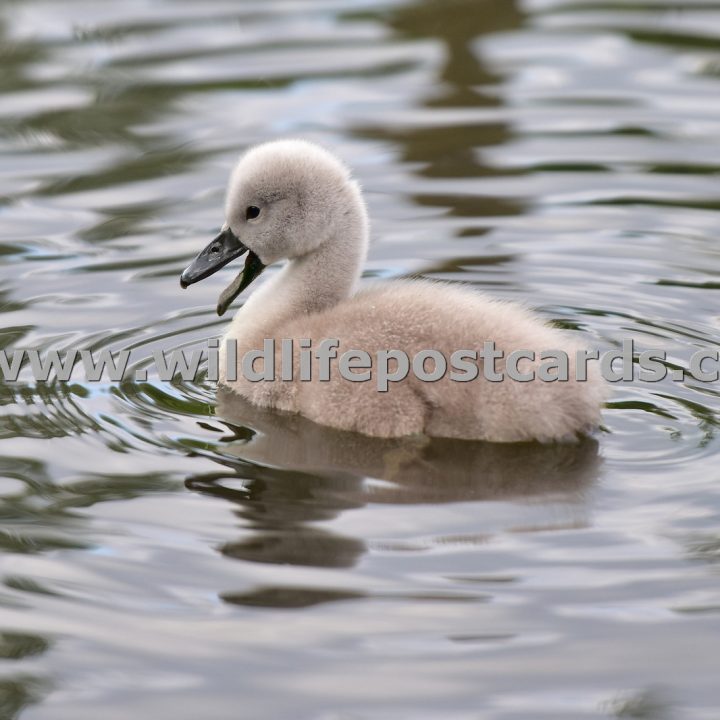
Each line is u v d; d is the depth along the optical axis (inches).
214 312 521.7
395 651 303.3
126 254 562.6
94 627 315.3
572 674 295.3
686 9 839.1
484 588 324.8
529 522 354.6
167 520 359.6
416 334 411.5
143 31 819.4
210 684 295.3
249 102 715.4
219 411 436.5
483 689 291.4
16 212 600.7
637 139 667.4
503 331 406.6
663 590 323.0
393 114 701.3
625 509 361.7
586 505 364.2
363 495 371.2
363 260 478.9
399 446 402.3
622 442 403.5
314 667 299.1
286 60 771.4
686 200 605.6
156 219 593.3
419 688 292.0
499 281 536.7
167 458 397.7
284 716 285.1
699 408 428.5
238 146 662.5
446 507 363.3
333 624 313.0
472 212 598.9
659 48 777.6
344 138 673.0
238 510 363.9
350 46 792.3
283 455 398.3
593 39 795.4
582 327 496.7
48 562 341.4
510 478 380.5
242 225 473.4
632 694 289.3
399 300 429.4
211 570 335.0
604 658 300.0
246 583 328.8
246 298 538.6
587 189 619.2
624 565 333.1
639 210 598.2
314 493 372.8
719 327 493.4
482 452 396.5
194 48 789.2
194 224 588.4
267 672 298.4
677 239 570.9
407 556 338.6
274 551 343.0
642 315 506.6
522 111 702.5
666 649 302.5
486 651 303.0
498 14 841.5
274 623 314.0
